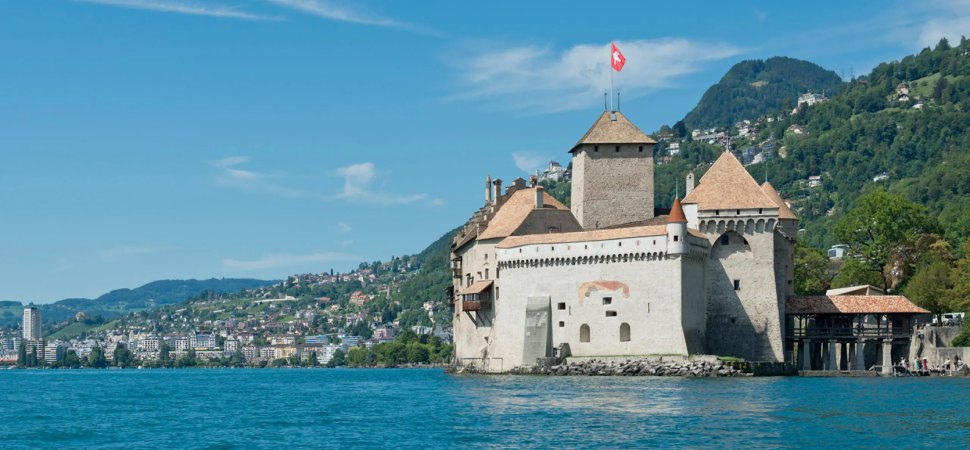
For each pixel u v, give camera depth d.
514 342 150.38
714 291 145.25
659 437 79.19
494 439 80.31
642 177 160.88
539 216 156.75
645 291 139.88
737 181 147.25
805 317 155.62
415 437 82.94
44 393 163.62
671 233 137.88
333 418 100.19
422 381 165.88
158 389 174.50
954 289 163.50
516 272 150.88
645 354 139.38
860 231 188.38
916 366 141.62
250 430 91.88
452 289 186.88
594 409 97.38
